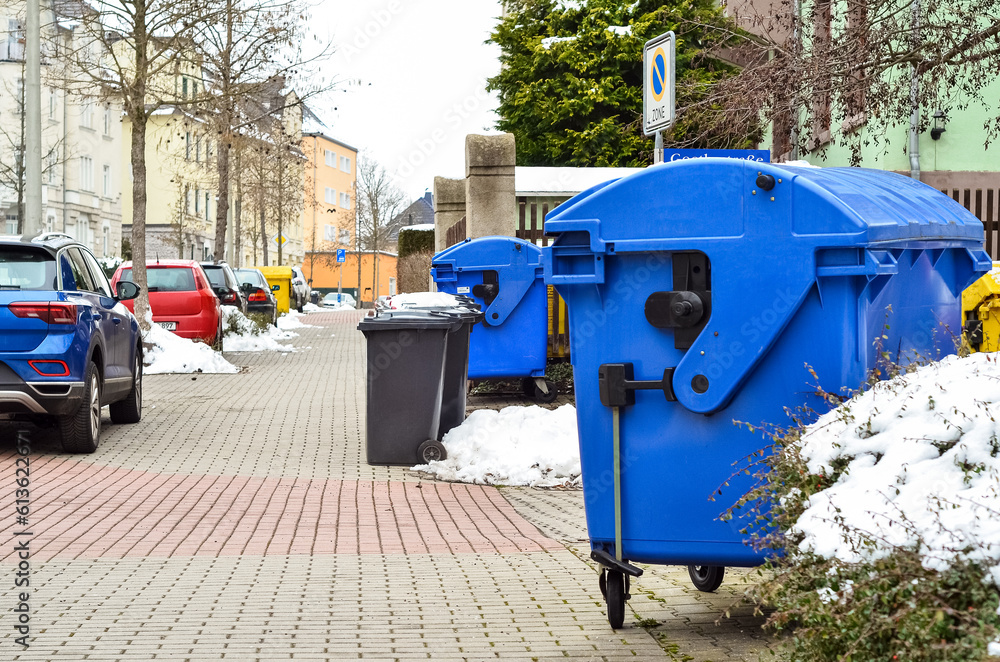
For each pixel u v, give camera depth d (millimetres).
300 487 8797
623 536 4672
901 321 4566
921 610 2807
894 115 11141
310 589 5684
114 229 61406
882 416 3457
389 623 5035
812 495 3451
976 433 3146
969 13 10094
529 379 13719
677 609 5219
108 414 13250
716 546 4547
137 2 19453
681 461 4574
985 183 15555
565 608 5281
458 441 9906
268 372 19172
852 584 3035
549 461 9219
